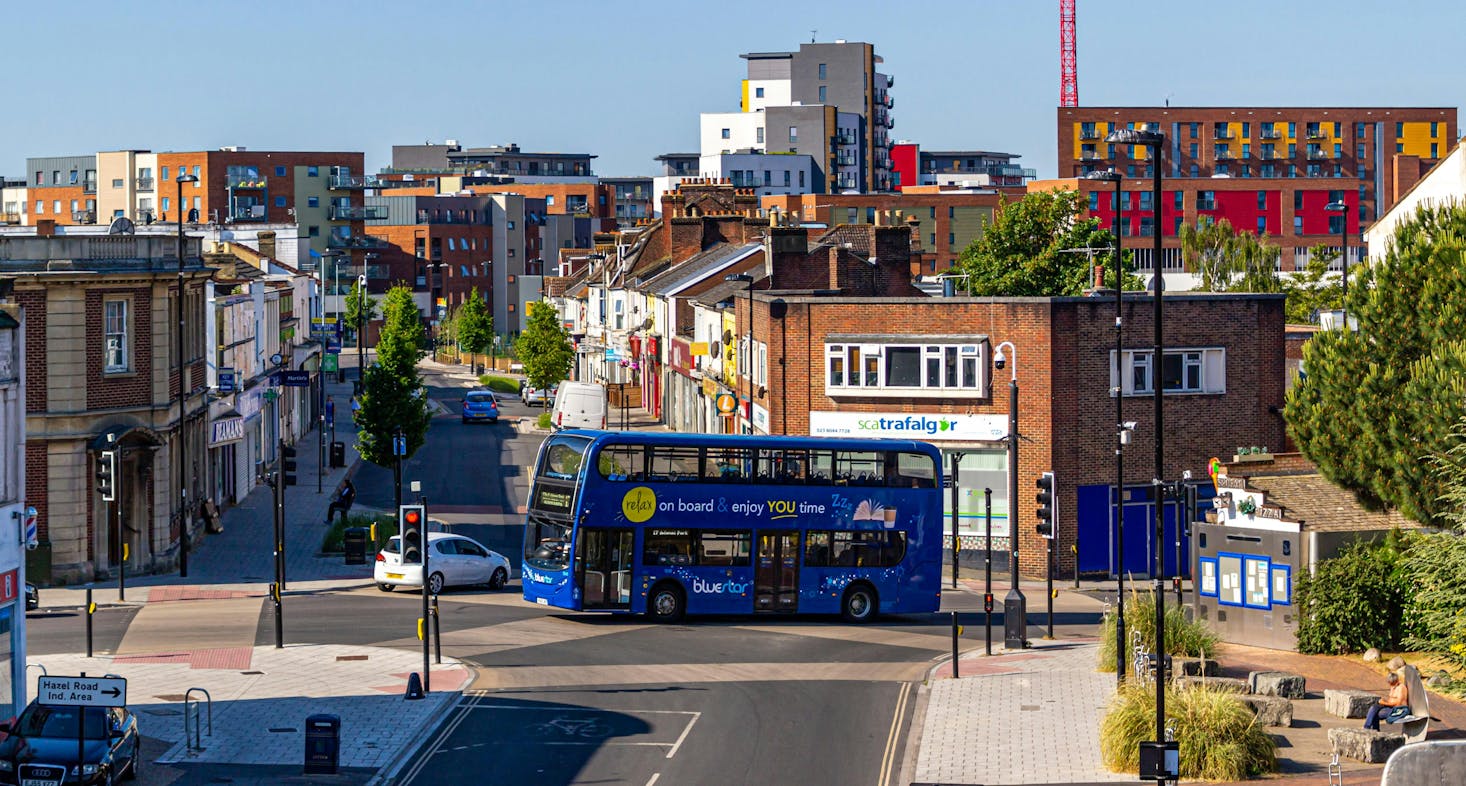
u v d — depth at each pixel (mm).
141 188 195250
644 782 28656
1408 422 38188
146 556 51688
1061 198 86312
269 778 28469
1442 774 21031
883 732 32625
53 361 48812
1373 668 37000
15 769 25984
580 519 44562
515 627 44281
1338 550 39531
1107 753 29250
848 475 46656
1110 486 57219
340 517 60969
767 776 29094
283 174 192625
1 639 31219
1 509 31172
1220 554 40969
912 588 46969
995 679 37531
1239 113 186250
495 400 107125
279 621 40156
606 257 126625
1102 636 39562
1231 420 58469
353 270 192000
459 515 66625
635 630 44344
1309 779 27703
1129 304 57250
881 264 77000
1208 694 29359
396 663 38906
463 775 29047
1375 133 187625
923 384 58312
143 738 31156
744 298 70250
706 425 83250
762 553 45875
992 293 85125
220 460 64938
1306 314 103062
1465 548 33844
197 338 59469
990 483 57781
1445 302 38281
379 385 69000
